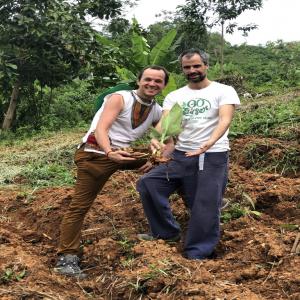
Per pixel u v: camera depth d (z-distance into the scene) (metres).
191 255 3.20
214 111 3.27
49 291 2.79
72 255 3.19
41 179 5.58
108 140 3.03
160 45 8.09
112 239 3.54
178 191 3.62
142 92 3.12
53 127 10.48
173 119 3.15
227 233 3.41
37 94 11.73
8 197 4.86
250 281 2.76
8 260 3.14
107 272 3.09
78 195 3.19
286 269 2.79
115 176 5.09
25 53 10.05
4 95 11.01
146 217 3.58
